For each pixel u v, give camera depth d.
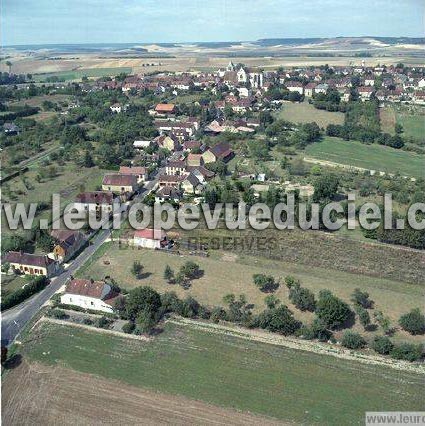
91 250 154.12
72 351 108.81
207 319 120.62
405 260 147.00
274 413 91.88
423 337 113.56
